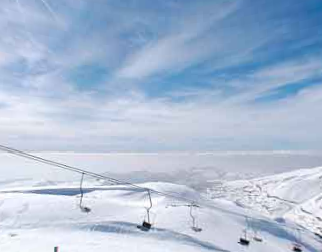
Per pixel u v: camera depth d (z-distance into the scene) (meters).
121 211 102.81
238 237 85.75
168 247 41.19
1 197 114.69
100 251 32.94
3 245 36.31
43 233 52.97
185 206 114.81
